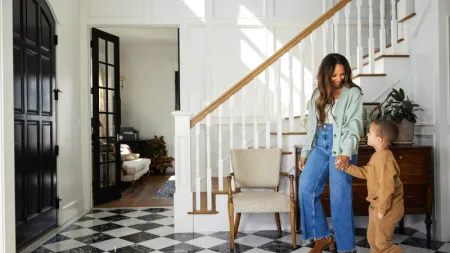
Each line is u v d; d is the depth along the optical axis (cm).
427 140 359
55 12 421
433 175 346
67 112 458
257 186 363
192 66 526
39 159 376
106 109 565
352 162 267
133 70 959
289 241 346
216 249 326
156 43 922
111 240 361
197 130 386
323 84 265
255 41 528
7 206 259
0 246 253
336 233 263
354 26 526
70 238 371
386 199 233
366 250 318
